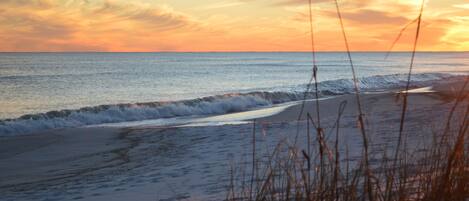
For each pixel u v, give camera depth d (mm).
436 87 27703
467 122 3277
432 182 3492
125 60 127875
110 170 10000
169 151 11648
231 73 64688
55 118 17766
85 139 14141
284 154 9000
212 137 13078
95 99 32594
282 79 51312
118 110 19250
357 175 3701
